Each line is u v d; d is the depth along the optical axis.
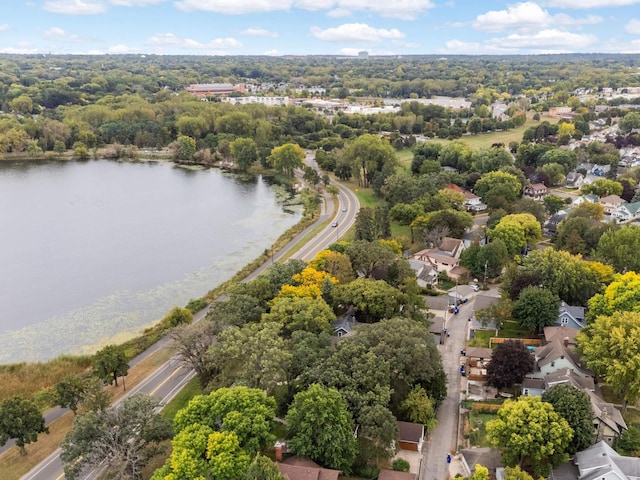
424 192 177.62
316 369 74.56
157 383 88.94
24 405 73.06
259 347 77.19
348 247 123.12
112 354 86.50
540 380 85.25
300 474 60.84
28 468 70.69
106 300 123.62
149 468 66.75
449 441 75.38
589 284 109.38
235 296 98.62
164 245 158.88
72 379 79.69
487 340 103.31
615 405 82.06
